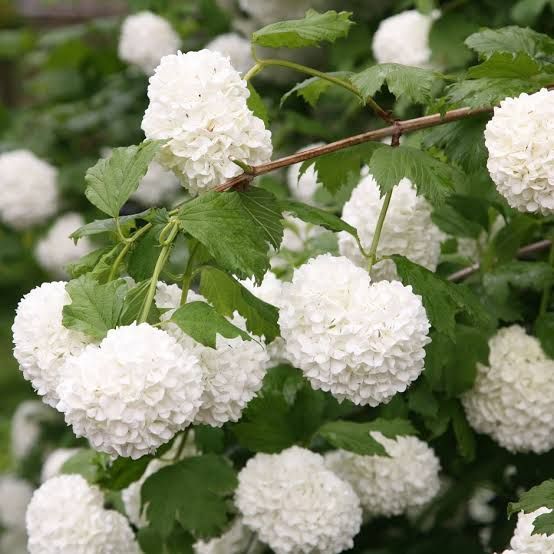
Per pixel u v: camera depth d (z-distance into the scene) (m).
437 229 1.47
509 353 1.47
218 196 1.30
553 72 1.39
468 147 1.40
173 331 1.30
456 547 1.63
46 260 2.22
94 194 1.32
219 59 1.33
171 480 1.43
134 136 2.23
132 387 1.24
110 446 1.25
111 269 1.32
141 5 2.16
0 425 2.71
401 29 1.69
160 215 1.32
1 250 2.34
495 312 1.50
